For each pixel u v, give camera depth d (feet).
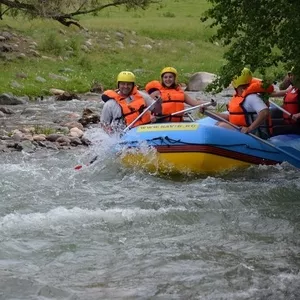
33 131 123.34
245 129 87.45
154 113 97.45
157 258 55.21
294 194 75.51
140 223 64.49
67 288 49.44
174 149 84.17
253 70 75.61
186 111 93.91
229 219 66.18
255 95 88.94
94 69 225.35
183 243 58.85
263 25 73.87
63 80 204.54
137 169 86.17
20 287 49.52
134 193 76.64
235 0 75.77
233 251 56.90
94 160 89.81
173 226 63.82
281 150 88.33
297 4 70.54
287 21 71.46
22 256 55.52
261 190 77.00
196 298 47.70
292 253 56.44
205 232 61.98
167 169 84.74
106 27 274.36
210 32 293.43
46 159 98.27
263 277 51.24
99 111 153.07
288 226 63.98
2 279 50.72
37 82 197.26
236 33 77.46
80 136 118.52
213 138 84.07
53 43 233.55
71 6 215.92
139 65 239.91
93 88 200.85
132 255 55.93
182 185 80.53
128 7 214.90
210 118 97.81
